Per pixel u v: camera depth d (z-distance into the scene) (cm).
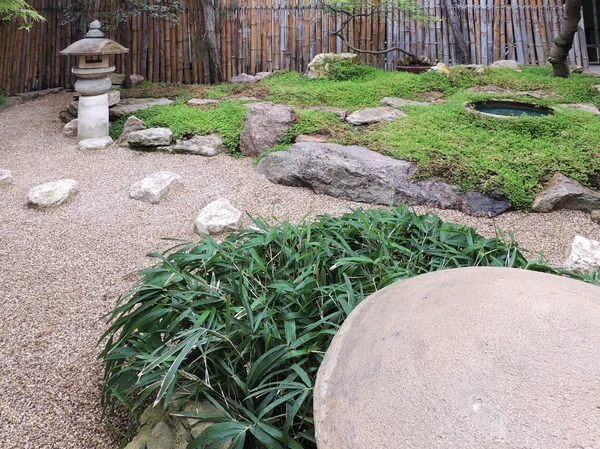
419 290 96
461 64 646
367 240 177
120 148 445
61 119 543
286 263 165
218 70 668
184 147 426
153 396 145
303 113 438
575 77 557
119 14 575
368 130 402
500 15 650
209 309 135
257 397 123
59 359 173
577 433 59
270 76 634
